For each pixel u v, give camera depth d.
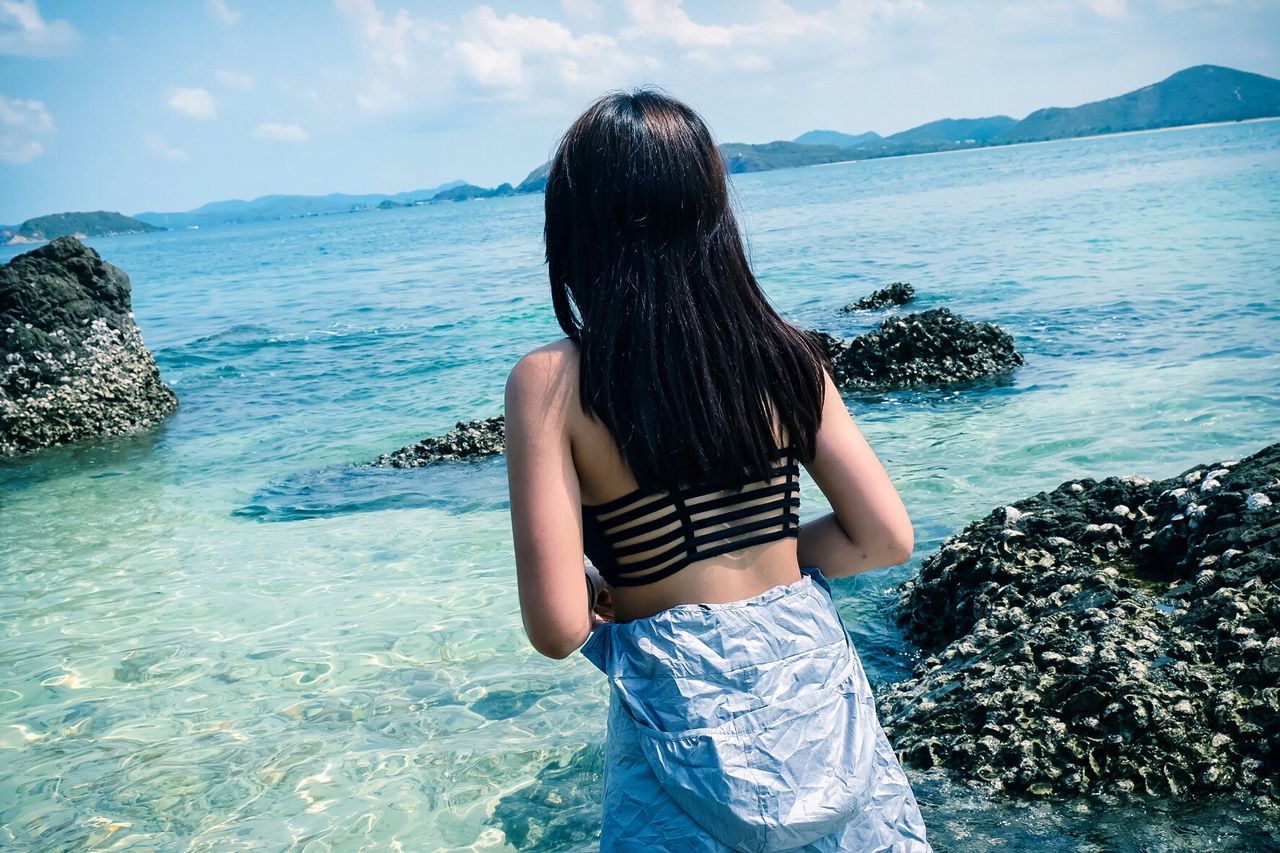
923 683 3.68
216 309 28.17
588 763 3.68
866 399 9.88
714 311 1.52
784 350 1.57
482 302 23.39
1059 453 7.14
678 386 1.48
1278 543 3.71
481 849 3.20
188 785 3.76
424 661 4.75
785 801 1.43
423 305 23.95
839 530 1.67
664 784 1.46
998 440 7.70
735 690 1.47
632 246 1.52
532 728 4.00
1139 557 4.27
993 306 15.05
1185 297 13.52
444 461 9.02
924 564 4.88
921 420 8.76
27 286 12.72
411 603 5.55
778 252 29.09
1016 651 3.52
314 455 9.93
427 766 3.74
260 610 5.64
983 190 56.91
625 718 1.53
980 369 10.30
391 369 14.91
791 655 1.51
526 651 4.79
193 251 98.69
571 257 1.57
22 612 5.94
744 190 106.62
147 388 12.75
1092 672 3.24
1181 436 7.18
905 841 1.54
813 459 1.63
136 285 46.72
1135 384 8.95
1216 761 2.91
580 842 3.19
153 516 8.06
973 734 3.24
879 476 1.63
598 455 1.51
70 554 7.14
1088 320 12.70
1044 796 2.97
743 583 1.55
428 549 6.53
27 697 4.70
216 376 15.35
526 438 1.49
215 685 4.67
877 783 1.53
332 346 17.67
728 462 1.51
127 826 3.51
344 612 5.49
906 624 4.64
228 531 7.43
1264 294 12.95
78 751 4.11
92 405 11.93
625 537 1.55
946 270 20.92
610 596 1.71
